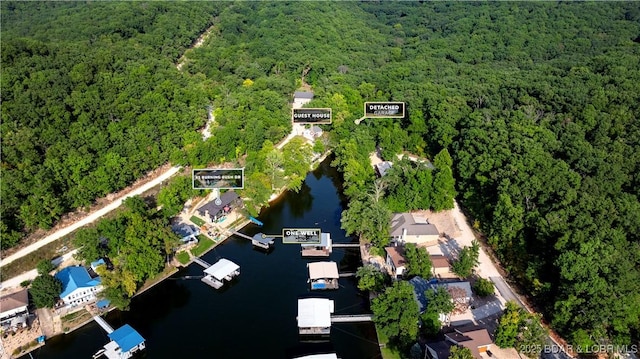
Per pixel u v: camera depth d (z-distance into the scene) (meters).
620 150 146.00
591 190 125.88
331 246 135.12
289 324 108.44
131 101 174.00
